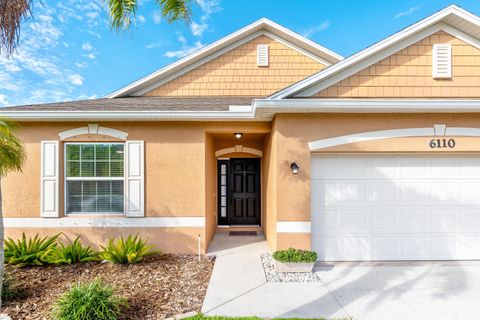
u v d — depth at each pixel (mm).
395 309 4773
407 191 7250
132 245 6922
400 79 6992
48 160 7664
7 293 5031
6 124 5191
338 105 6414
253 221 11219
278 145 7027
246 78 11102
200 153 7875
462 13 6633
